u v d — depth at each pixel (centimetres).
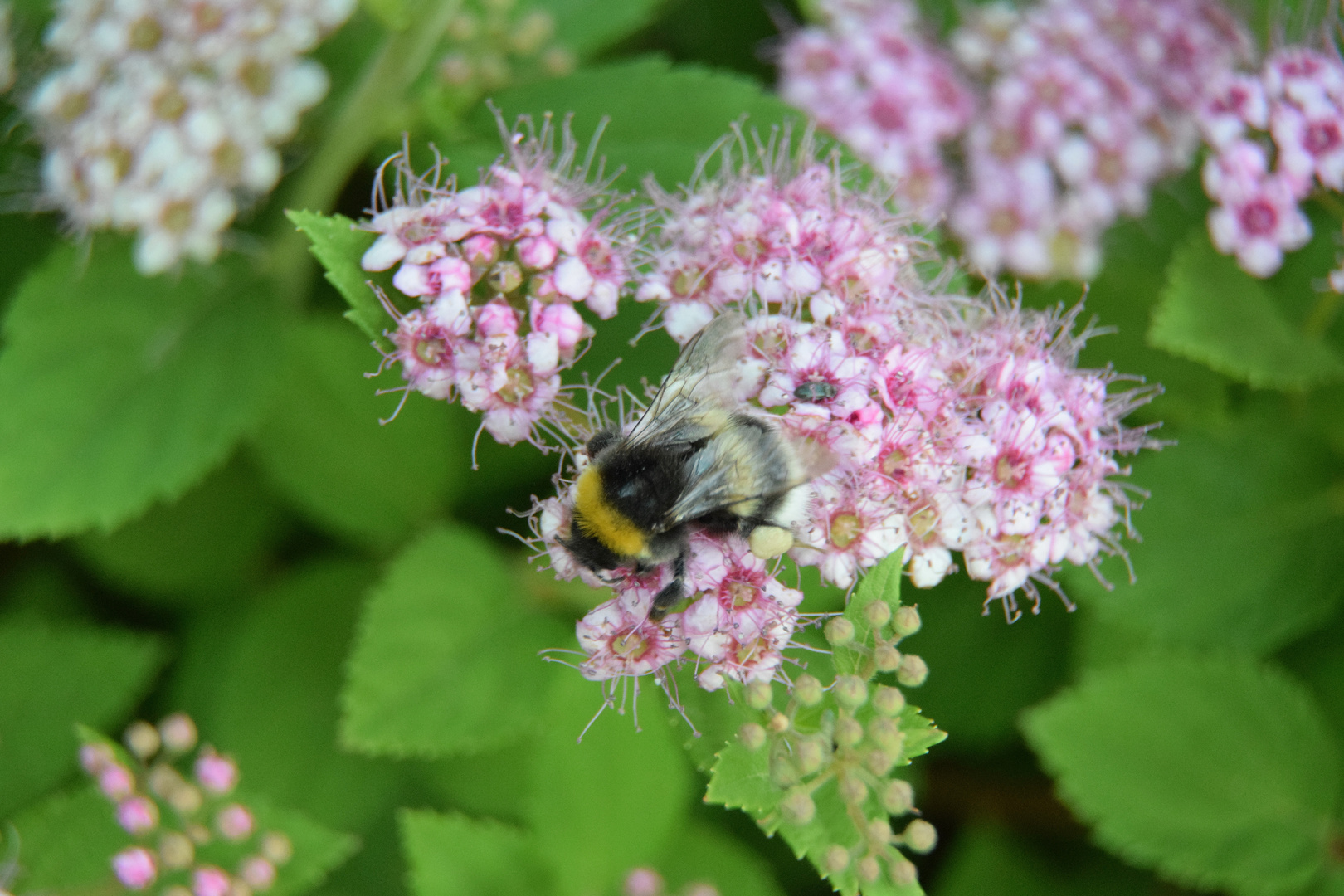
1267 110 27
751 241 25
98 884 26
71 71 27
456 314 24
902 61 29
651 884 26
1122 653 28
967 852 28
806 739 23
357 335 28
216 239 27
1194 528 28
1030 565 24
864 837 23
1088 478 25
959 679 28
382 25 28
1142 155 29
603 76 26
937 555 24
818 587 25
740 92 26
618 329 25
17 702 27
